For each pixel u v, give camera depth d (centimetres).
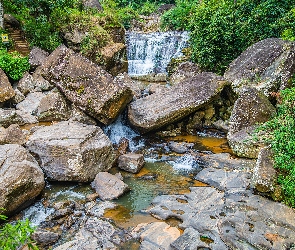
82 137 686
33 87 1080
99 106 827
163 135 916
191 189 653
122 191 646
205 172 718
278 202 569
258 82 935
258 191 597
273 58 955
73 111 880
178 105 897
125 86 836
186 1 1908
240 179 660
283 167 589
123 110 918
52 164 670
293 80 884
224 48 1182
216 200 599
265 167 601
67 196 643
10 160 585
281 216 529
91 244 501
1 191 535
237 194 606
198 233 514
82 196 644
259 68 962
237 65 1035
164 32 1739
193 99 905
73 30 1355
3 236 342
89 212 593
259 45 1027
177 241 496
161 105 905
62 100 902
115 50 1363
